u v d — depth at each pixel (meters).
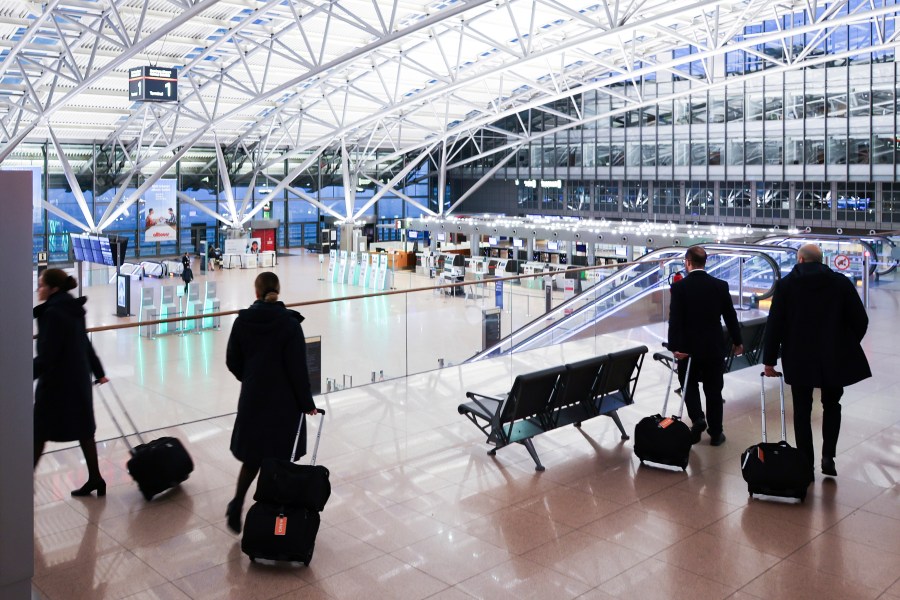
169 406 8.94
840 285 6.50
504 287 12.42
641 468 7.14
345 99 42.44
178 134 48.28
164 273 43.69
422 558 5.41
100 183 48.25
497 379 10.30
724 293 7.68
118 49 33.25
